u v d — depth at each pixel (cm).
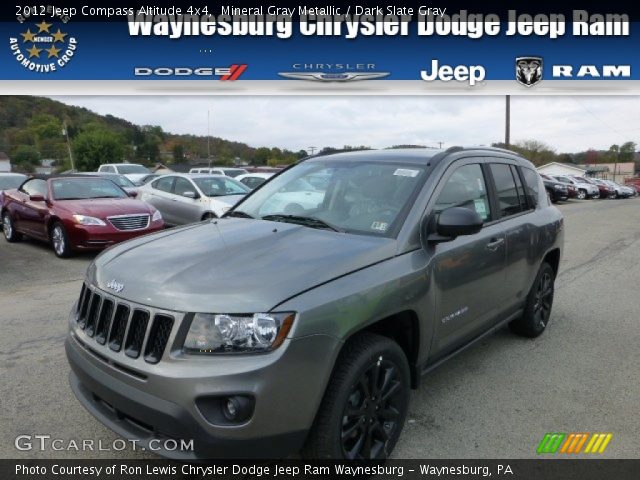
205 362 224
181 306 232
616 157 8744
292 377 229
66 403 354
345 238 301
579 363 445
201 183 1157
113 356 247
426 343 314
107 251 314
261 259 268
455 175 363
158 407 226
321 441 246
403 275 285
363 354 259
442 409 358
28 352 443
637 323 560
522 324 489
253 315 228
